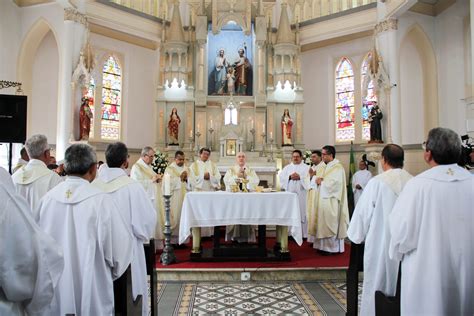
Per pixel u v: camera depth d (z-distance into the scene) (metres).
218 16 14.75
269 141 14.40
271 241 9.34
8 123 6.89
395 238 2.85
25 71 12.16
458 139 2.81
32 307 1.85
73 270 2.70
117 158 4.07
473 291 2.67
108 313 2.75
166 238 6.98
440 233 2.70
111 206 2.85
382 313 3.36
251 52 15.09
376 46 12.79
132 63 14.93
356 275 4.30
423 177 2.84
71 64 11.43
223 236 10.06
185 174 8.68
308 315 4.91
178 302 5.43
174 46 14.56
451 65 12.15
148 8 14.66
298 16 15.39
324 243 7.89
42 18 11.76
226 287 6.16
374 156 12.14
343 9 14.28
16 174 4.14
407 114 13.43
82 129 11.49
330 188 7.82
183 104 14.70
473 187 2.75
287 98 14.89
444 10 12.41
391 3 12.00
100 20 12.90
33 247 1.80
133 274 3.80
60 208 2.76
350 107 14.77
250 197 6.91
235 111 14.35
